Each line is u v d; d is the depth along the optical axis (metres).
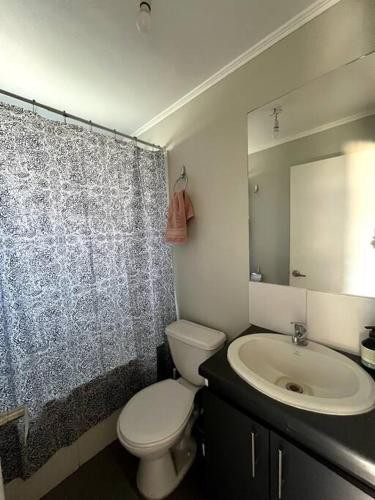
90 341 1.39
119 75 1.28
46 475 1.25
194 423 1.41
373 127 0.92
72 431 1.33
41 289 1.19
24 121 1.11
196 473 1.32
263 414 0.77
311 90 1.03
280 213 1.20
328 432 0.65
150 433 1.10
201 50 1.14
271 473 0.79
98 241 1.43
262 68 1.15
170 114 1.65
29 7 0.88
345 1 0.90
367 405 0.71
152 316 1.71
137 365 1.68
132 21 0.96
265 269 1.28
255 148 1.24
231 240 1.41
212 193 1.47
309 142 1.07
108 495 1.23
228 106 1.32
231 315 1.47
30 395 1.14
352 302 1.01
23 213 1.12
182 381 1.54
